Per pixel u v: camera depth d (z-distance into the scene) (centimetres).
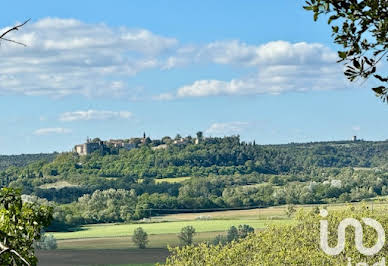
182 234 9088
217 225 10750
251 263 2191
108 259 8025
